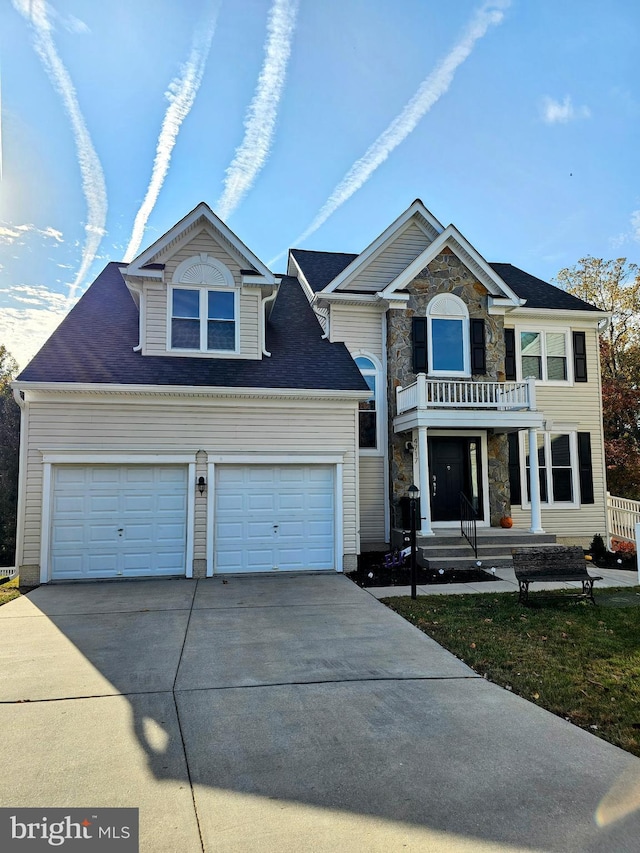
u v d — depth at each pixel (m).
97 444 10.42
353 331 14.39
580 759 3.65
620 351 28.03
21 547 10.05
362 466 14.09
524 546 11.86
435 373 14.02
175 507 10.73
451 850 2.70
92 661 5.69
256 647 6.21
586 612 7.80
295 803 3.12
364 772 3.47
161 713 4.39
